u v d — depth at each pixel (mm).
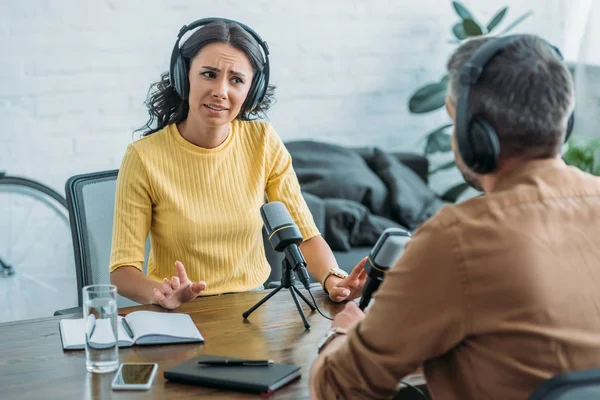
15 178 3393
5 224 3461
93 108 3568
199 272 2074
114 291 1473
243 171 2146
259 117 2250
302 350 1588
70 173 3570
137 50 3600
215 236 2074
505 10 4016
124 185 2029
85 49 3520
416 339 1141
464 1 4195
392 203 3795
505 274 1104
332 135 4066
